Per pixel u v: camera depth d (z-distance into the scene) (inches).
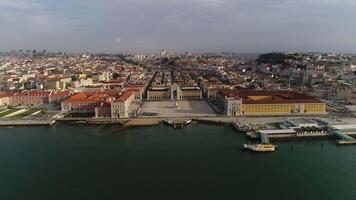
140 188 6875.0
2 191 6811.0
